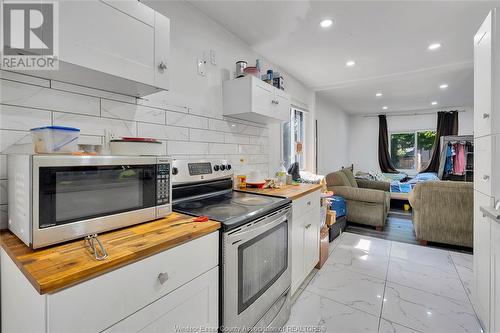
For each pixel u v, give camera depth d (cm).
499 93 133
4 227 99
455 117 570
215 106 202
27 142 105
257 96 201
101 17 101
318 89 396
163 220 114
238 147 227
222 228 112
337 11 190
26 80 105
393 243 305
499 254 127
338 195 384
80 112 121
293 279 182
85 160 86
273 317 149
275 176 272
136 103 145
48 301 61
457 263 249
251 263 129
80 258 73
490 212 123
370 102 534
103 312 71
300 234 193
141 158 105
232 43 222
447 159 438
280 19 200
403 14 193
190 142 179
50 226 78
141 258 80
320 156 487
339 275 225
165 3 162
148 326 83
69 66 96
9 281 84
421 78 355
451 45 247
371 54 268
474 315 169
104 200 93
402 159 657
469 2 179
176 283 92
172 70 166
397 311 174
